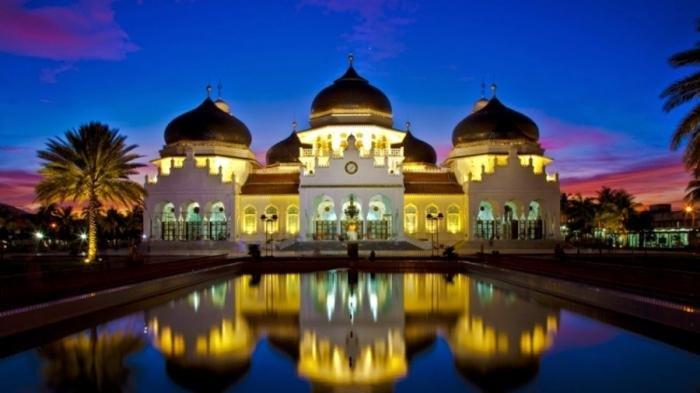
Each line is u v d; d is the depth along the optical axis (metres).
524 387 14.39
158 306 27.34
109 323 22.66
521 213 77.00
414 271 49.69
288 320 23.28
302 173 74.56
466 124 83.50
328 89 84.69
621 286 26.95
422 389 14.24
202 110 83.56
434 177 81.19
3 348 18.44
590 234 106.56
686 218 99.12
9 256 63.69
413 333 20.59
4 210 86.56
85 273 27.97
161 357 17.34
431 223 77.44
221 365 16.44
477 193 76.19
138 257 46.72
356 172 74.38
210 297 30.84
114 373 15.68
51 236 92.38
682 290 22.73
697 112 28.30
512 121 82.50
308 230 73.50
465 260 52.78
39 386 14.60
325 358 17.16
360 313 24.92
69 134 48.16
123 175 50.38
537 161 84.06
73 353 17.83
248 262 52.19
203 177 76.31
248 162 84.50
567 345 18.59
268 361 16.84
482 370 15.87
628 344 18.69
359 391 14.12
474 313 24.83
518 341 19.23
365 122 81.50
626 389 14.23
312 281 40.19
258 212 77.88
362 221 74.06
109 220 90.94
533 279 33.94
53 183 47.59
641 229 93.50
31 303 22.11
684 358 17.02
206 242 71.12
